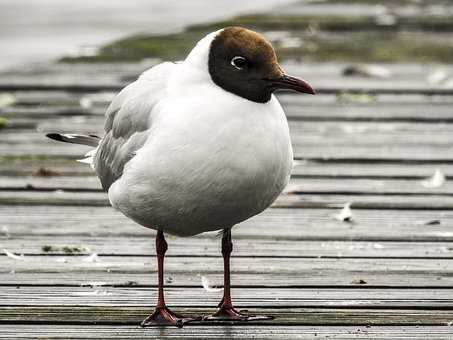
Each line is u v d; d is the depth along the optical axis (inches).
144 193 326.6
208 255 415.5
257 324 343.0
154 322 342.3
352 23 959.0
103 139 369.4
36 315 348.5
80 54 834.8
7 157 566.6
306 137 608.7
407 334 333.7
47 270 395.9
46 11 1117.7
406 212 478.3
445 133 621.0
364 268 400.2
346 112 665.6
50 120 641.0
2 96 686.5
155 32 928.3
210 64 323.6
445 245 430.3
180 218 331.3
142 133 333.4
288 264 404.8
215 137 314.0
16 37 966.4
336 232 447.5
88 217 466.3
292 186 515.8
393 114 657.6
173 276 391.2
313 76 757.3
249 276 391.2
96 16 1101.1
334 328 339.3
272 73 319.9
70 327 339.6
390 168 551.5
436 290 375.6
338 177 535.2
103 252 418.0
